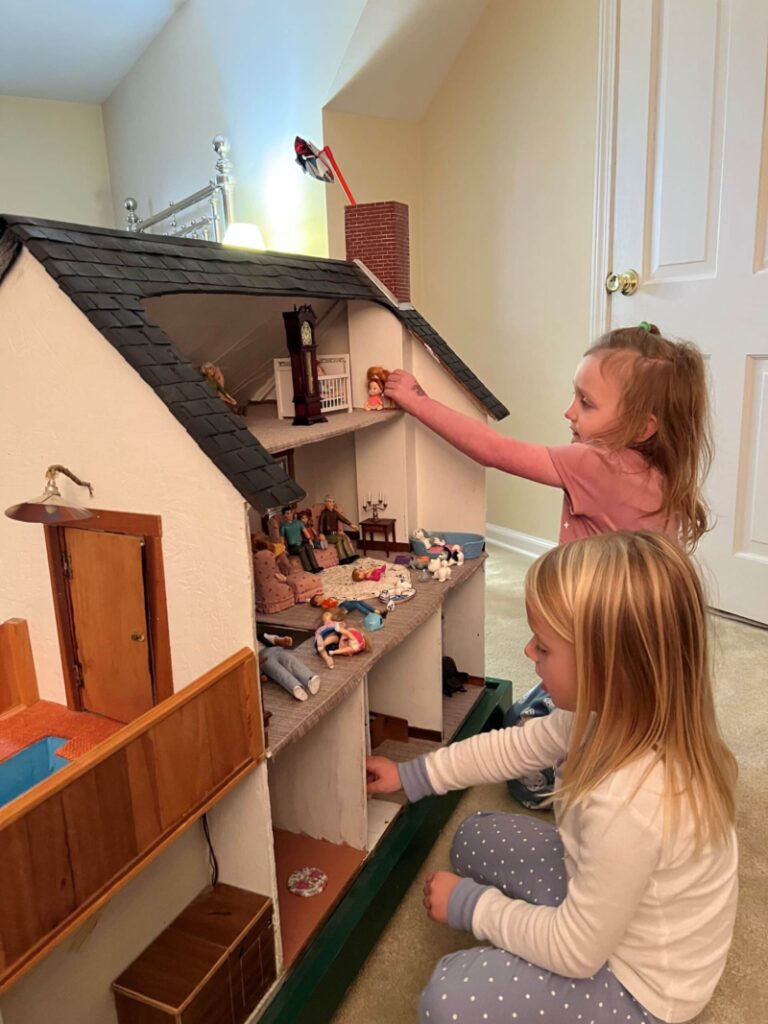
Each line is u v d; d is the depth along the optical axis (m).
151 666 0.91
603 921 0.71
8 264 0.83
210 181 3.16
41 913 0.62
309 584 1.26
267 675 0.98
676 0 1.83
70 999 0.75
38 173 3.65
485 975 0.78
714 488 2.01
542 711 1.38
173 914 0.87
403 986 0.97
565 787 0.77
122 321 0.79
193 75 3.14
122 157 3.80
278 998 0.88
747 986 0.95
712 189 1.86
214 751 0.78
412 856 1.15
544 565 0.78
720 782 0.74
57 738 0.96
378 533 1.52
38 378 0.87
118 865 0.68
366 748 1.09
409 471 1.50
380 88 2.61
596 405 1.16
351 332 1.43
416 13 2.40
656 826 0.70
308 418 1.23
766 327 1.82
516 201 2.57
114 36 3.19
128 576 0.89
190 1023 0.77
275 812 1.14
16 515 0.81
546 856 0.94
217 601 0.82
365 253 1.44
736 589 2.02
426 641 1.32
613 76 2.00
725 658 1.81
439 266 2.96
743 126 1.77
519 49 2.44
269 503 0.76
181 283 0.93
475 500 1.49
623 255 2.08
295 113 2.67
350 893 1.03
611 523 1.16
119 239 0.91
